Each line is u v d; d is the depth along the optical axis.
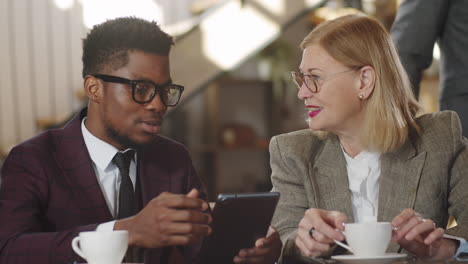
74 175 1.41
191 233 1.10
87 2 4.46
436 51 4.05
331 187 1.63
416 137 1.63
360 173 1.64
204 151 5.09
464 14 1.98
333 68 1.58
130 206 1.42
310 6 4.07
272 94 5.32
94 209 1.39
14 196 1.34
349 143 1.65
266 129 5.39
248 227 1.23
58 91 4.38
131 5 4.61
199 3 4.74
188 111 5.17
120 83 1.37
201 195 1.59
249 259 1.27
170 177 1.53
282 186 1.70
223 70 3.98
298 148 1.70
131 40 1.37
